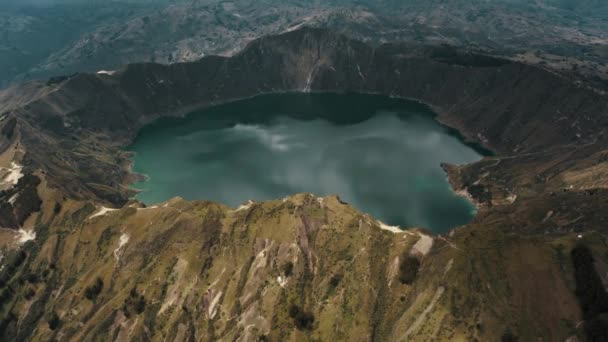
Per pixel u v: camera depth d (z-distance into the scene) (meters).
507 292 110.88
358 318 129.88
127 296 163.75
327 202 167.62
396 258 135.50
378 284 134.88
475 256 119.50
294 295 142.00
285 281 146.12
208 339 142.50
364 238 147.88
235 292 150.12
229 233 166.25
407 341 113.81
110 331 157.88
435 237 135.88
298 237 153.25
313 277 146.00
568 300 107.06
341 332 129.00
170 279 162.25
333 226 156.12
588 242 117.19
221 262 160.38
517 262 115.19
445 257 124.06
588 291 105.44
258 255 156.50
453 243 126.62
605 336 96.88
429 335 111.19
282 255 152.00
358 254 144.62
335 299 137.25
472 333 106.94
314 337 131.25
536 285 110.50
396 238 142.75
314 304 139.00
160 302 158.00
